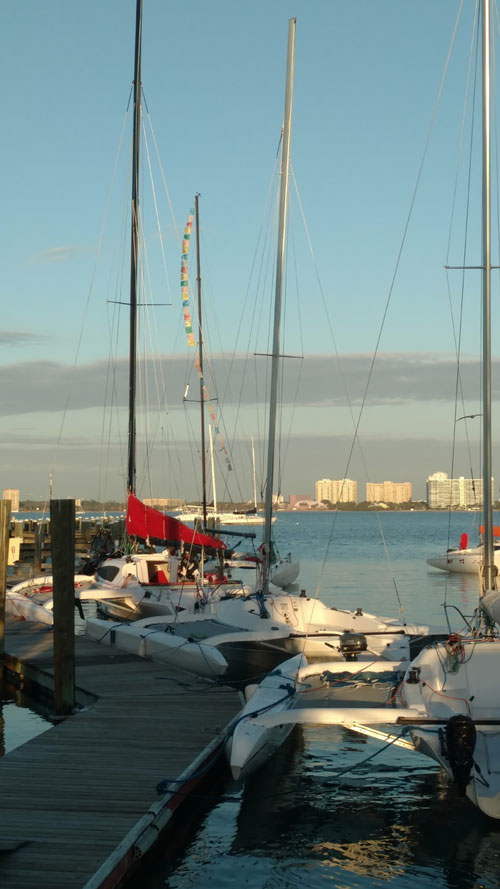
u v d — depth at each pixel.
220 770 8.98
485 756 7.96
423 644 12.94
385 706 9.28
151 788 7.54
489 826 7.94
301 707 9.26
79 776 7.84
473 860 7.19
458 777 7.42
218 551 17.06
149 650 13.30
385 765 9.67
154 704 10.54
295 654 12.57
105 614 18.69
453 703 8.92
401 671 10.46
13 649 14.41
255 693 9.52
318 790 8.88
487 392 12.42
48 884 5.74
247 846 7.48
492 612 9.96
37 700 13.02
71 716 10.38
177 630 13.60
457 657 9.24
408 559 45.94
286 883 6.77
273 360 14.45
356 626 13.26
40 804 7.15
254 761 8.62
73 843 6.38
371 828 7.88
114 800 7.25
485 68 12.95
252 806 8.43
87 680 11.86
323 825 7.97
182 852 7.35
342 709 8.44
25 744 8.86
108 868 5.95
